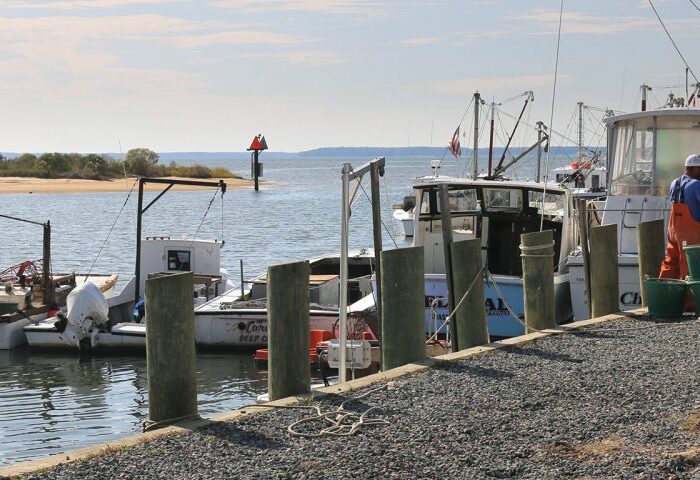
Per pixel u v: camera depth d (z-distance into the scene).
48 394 17.91
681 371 10.59
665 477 7.16
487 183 19.39
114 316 24.17
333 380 15.88
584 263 16.83
